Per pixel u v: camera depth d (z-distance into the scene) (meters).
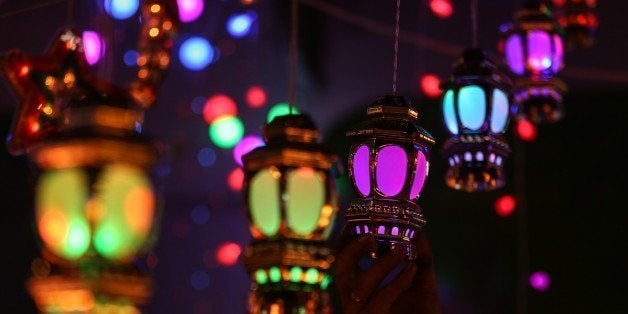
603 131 5.18
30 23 4.70
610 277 5.12
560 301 5.10
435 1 5.11
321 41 5.37
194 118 5.52
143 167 1.36
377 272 1.93
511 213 5.14
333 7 5.27
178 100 5.52
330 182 1.67
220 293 5.68
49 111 1.70
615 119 5.18
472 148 2.48
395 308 2.07
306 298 1.64
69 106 1.40
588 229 5.15
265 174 1.65
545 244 5.15
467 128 2.49
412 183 2.00
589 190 5.18
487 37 5.13
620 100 5.18
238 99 5.47
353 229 2.00
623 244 5.12
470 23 5.17
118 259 1.34
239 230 5.68
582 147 5.19
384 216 1.96
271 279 1.63
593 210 5.17
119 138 1.34
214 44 5.45
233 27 5.41
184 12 5.09
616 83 5.15
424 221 2.02
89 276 1.32
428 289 2.08
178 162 5.57
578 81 5.18
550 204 5.18
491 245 5.13
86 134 1.33
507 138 5.22
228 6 5.44
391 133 2.00
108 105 1.35
